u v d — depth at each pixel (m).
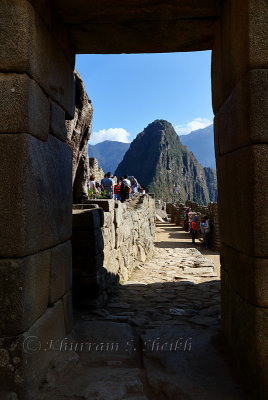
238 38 2.36
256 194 2.18
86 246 4.36
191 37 3.24
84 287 4.37
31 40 2.22
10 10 2.15
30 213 2.19
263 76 2.18
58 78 2.88
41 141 2.45
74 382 2.38
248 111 2.21
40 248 2.38
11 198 2.10
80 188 7.34
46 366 2.44
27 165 2.15
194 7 2.78
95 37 3.23
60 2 2.67
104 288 4.79
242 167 2.36
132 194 17.03
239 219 2.50
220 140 3.05
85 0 2.66
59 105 2.96
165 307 4.53
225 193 2.95
